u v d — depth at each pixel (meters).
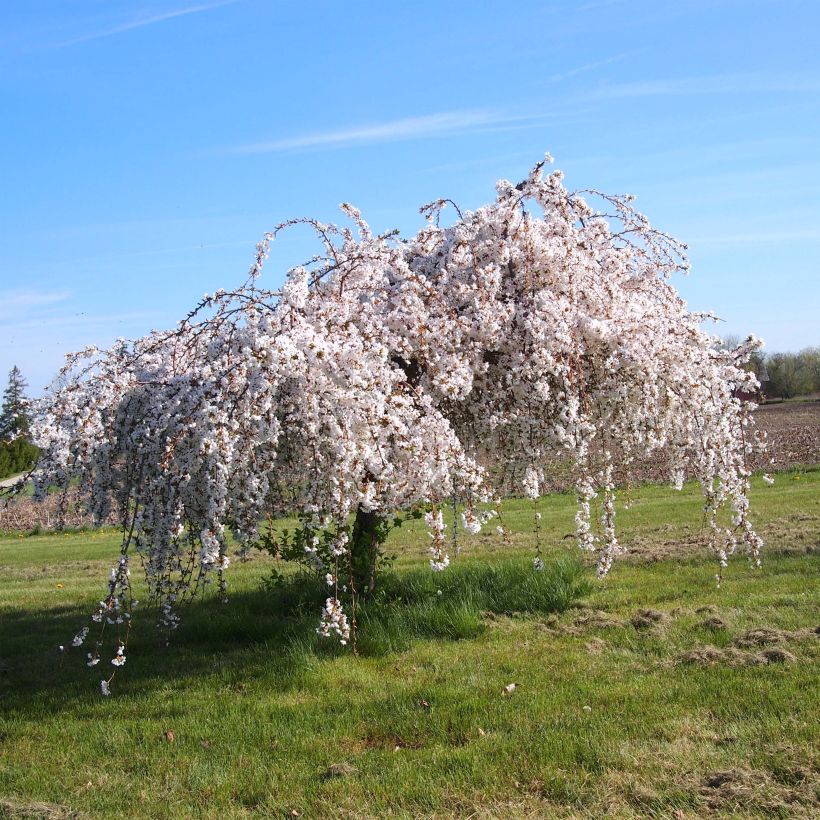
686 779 3.82
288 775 4.21
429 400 5.61
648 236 6.98
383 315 6.21
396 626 6.59
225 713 5.17
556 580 7.62
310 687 5.53
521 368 5.82
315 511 5.52
